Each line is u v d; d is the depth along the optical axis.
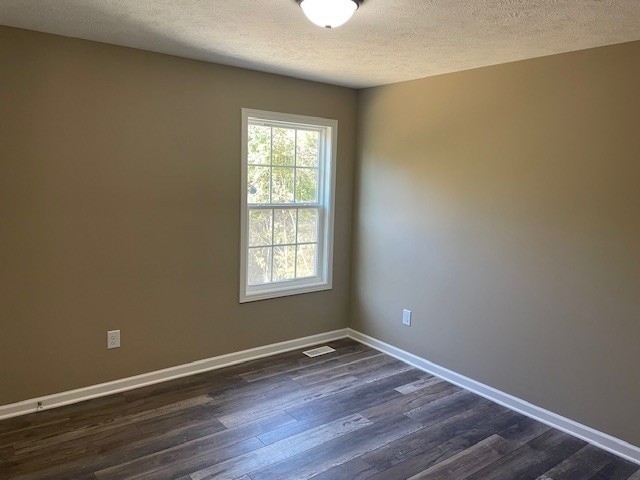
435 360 3.62
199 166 3.32
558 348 2.85
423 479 2.34
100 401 3.02
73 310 2.94
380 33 2.47
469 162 3.27
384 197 3.96
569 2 1.95
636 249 2.48
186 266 3.36
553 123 2.79
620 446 2.60
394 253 3.90
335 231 4.18
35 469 2.31
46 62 2.68
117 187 3.00
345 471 2.38
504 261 3.10
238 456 2.47
